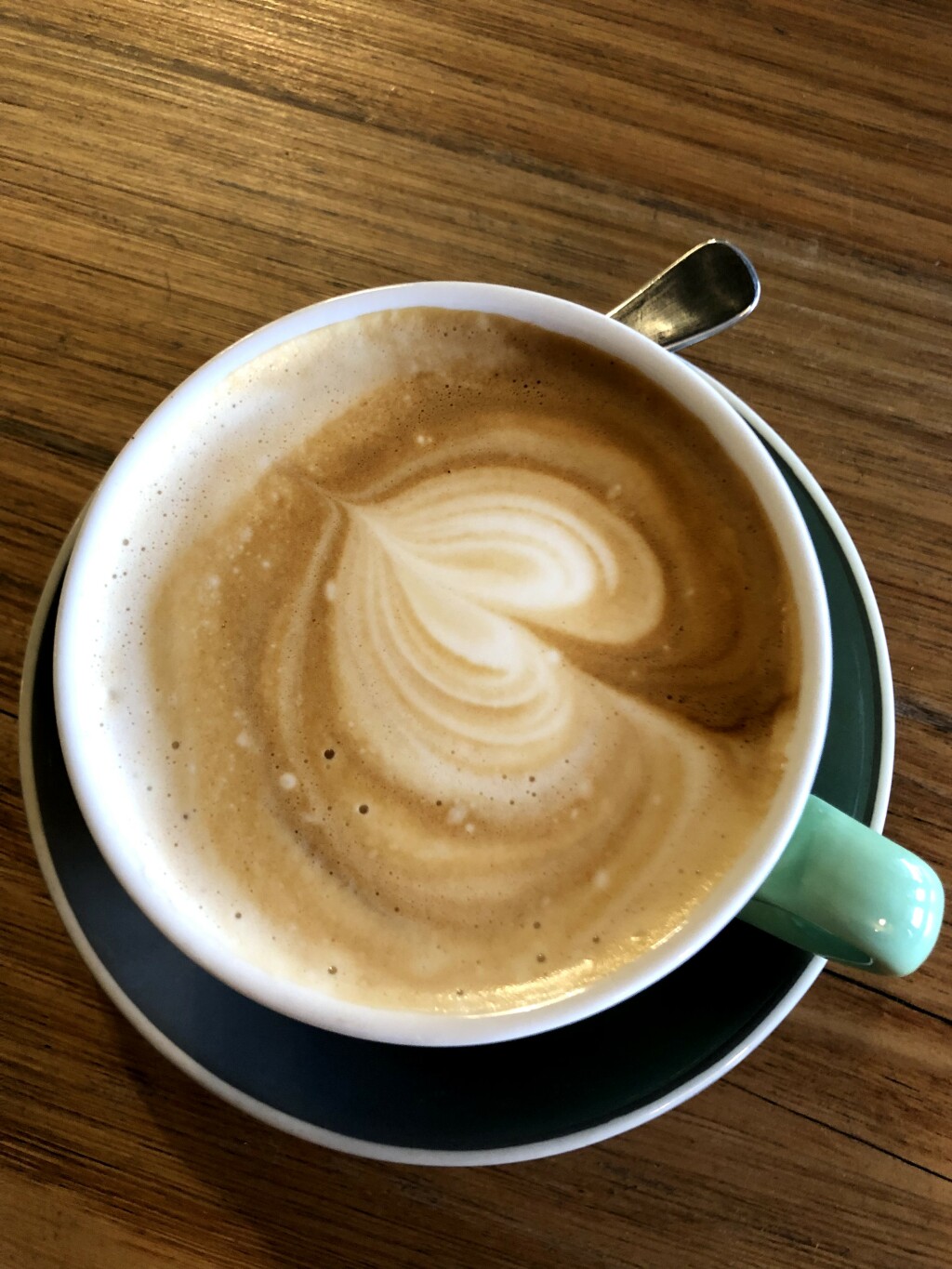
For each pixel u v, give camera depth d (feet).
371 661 0.58
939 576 0.62
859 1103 0.57
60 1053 0.58
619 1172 0.56
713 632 0.57
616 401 0.59
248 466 0.59
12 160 0.68
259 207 0.67
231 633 0.58
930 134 0.68
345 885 0.55
